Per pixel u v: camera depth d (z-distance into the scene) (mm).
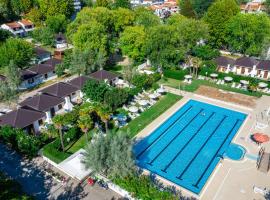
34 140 41906
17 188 34000
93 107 49406
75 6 158375
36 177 37531
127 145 34594
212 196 33969
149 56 74438
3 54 72125
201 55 77625
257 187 34531
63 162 39812
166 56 71000
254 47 79062
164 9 154250
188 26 76062
